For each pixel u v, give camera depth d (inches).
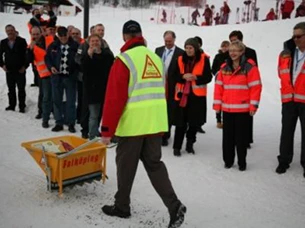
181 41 753.0
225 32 762.8
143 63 139.3
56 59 280.4
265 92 463.5
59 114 291.6
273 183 202.4
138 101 138.6
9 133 280.2
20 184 185.0
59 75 282.8
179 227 151.0
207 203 175.0
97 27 265.7
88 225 147.3
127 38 144.1
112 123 135.6
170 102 244.7
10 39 336.2
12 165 212.4
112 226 147.6
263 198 182.9
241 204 175.3
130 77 136.6
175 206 140.6
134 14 1106.7
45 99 297.1
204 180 203.6
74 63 279.6
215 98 223.1
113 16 1062.4
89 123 257.1
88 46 260.1
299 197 185.2
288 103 214.4
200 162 233.0
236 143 217.6
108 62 250.7
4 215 152.9
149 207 166.1
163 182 142.6
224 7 934.4
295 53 210.7
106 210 156.3
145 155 144.4
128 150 142.3
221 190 190.9
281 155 218.8
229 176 210.7
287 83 213.0
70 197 171.5
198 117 237.8
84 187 183.5
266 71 554.6
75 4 1127.6
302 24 201.8
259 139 290.8
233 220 159.2
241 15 1079.0
